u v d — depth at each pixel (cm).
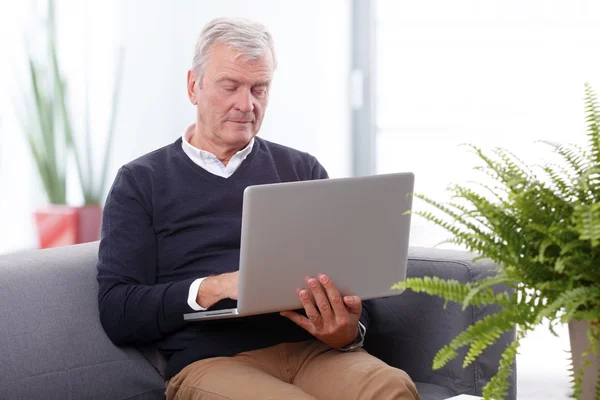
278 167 258
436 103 589
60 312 219
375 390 203
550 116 559
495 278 140
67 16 463
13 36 445
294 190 192
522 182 139
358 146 610
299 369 225
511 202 140
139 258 233
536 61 561
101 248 235
